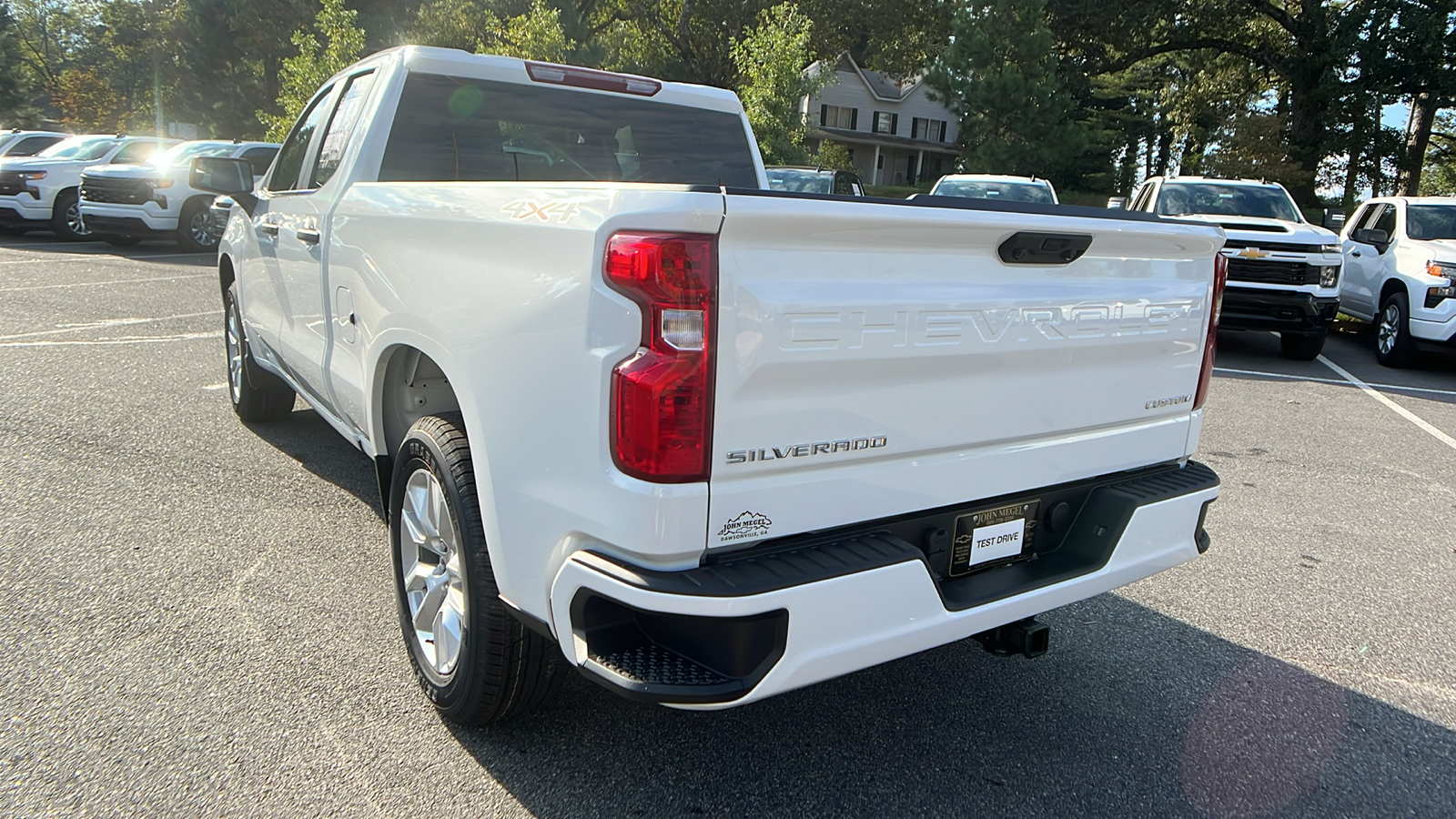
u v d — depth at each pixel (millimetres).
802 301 2064
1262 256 9984
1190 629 3787
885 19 39250
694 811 2521
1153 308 2855
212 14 42656
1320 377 9680
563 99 4113
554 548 2217
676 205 1925
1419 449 6742
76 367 7242
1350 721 3123
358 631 3393
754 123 17750
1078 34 32750
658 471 1977
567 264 2113
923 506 2432
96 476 4867
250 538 4172
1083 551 2814
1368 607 4031
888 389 2275
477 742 2779
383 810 2453
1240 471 6020
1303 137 30422
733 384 2004
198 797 2467
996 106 28859
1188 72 39312
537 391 2205
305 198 4035
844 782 2688
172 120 54562
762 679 2061
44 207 16703
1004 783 2717
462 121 3885
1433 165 43844
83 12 70000
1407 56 28000
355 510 4551
